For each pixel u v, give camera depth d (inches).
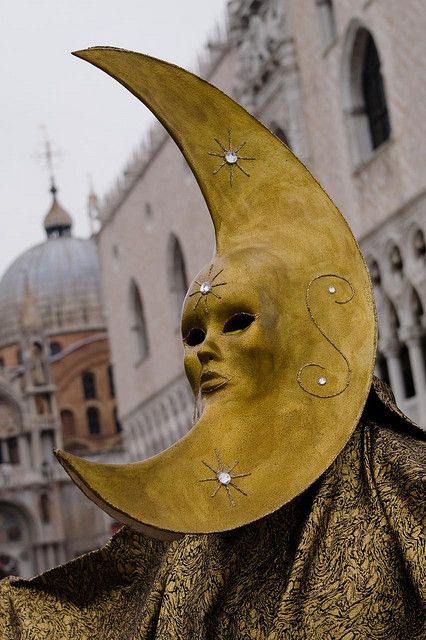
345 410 184.9
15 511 4660.4
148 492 176.6
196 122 205.0
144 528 173.2
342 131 1915.6
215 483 181.8
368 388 185.5
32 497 4635.8
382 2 1712.6
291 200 200.5
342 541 179.8
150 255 3137.3
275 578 187.9
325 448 183.0
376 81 1857.8
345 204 1943.9
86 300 5940.0
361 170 1854.1
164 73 205.0
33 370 4758.9
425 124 1621.6
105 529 4662.9
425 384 1761.8
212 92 204.8
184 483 180.7
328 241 195.6
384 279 1814.7
